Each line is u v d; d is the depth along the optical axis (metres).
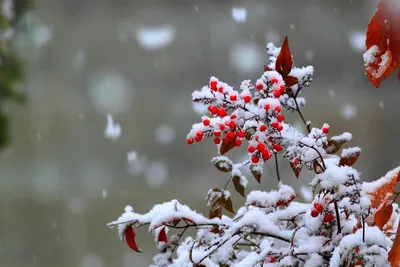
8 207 14.10
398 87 15.35
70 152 15.97
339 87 15.78
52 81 16.36
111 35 16.92
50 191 15.01
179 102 16.34
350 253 1.62
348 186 1.65
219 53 16.67
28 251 13.24
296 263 1.81
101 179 15.53
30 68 15.77
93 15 17.02
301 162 1.79
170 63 16.78
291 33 16.44
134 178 15.41
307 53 16.27
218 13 16.92
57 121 16.09
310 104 15.41
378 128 15.04
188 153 15.62
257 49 16.48
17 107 15.62
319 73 16.06
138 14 17.08
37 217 13.91
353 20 16.22
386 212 1.59
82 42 16.80
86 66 16.72
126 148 15.98
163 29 16.86
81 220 13.88
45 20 16.41
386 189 1.61
